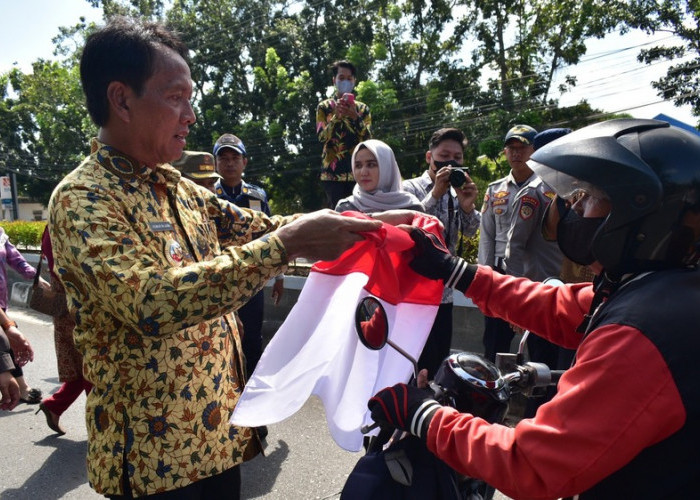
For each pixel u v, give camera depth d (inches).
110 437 60.6
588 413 41.3
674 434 41.5
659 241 44.6
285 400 66.9
